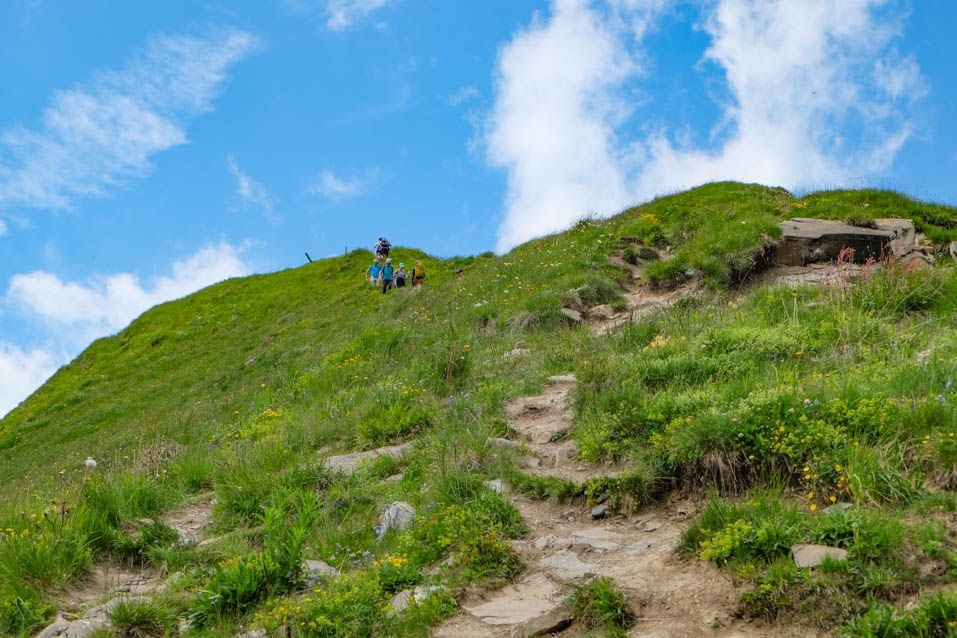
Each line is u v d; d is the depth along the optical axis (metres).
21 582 7.68
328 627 6.30
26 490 12.20
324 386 17.16
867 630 4.98
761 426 7.86
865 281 13.53
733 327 12.53
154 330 46.72
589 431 9.49
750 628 5.52
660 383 10.59
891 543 5.64
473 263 36.06
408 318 22.62
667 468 8.12
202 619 6.95
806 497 7.08
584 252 22.22
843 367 9.73
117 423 30.39
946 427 7.01
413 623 6.25
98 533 8.73
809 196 24.72
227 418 18.00
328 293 39.84
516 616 6.18
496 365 14.30
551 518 8.20
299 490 9.54
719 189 28.06
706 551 6.27
